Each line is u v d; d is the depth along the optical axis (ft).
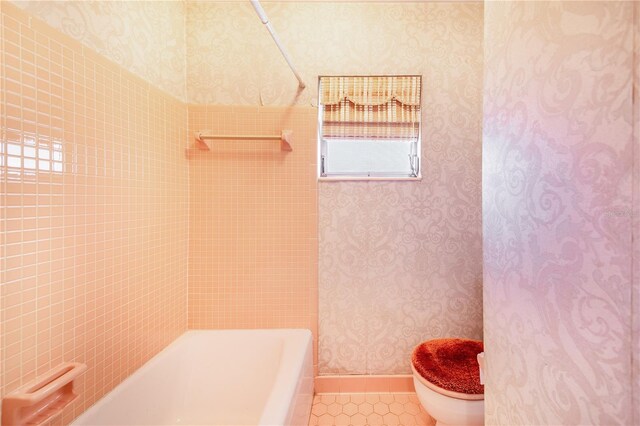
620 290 0.99
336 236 5.09
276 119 5.03
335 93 5.04
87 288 3.10
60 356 2.80
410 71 5.02
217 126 5.01
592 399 1.11
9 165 2.39
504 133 1.72
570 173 1.21
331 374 5.13
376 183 5.07
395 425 4.40
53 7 2.73
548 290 1.34
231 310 5.07
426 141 5.04
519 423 1.59
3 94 2.35
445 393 3.54
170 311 4.56
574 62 1.18
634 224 0.94
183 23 4.95
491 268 1.90
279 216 5.05
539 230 1.40
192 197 5.03
